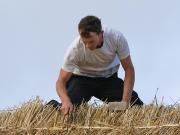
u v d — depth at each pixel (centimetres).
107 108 1048
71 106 1070
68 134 1009
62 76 1143
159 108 1030
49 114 1052
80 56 1140
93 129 1005
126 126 986
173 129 973
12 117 1052
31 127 1027
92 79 1217
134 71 1152
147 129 977
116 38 1127
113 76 1229
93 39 1068
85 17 1074
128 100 1134
